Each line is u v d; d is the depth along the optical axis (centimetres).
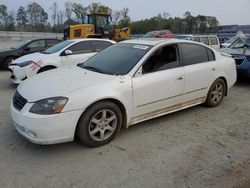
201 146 423
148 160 380
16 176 341
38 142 374
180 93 510
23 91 412
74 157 386
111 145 421
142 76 453
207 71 559
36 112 371
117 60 486
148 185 325
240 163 373
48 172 350
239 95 726
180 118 537
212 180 334
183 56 523
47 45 1262
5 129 475
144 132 470
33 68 799
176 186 323
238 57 823
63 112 372
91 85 406
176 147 418
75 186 323
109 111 417
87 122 396
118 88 421
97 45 916
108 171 353
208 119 536
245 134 470
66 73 467
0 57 1181
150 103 464
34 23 6669
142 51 481
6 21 6500
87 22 2152
